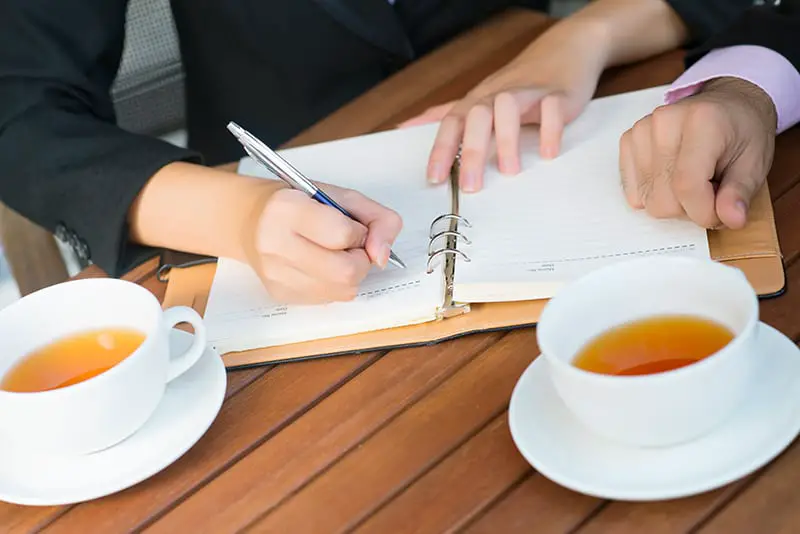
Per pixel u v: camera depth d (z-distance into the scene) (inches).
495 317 29.9
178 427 27.4
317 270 30.8
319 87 54.1
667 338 24.1
